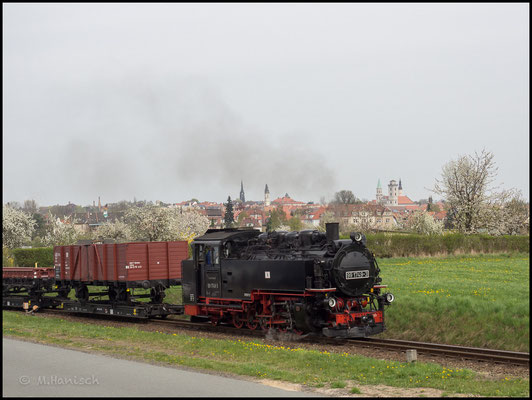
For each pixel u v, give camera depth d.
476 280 27.19
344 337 18.27
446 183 56.34
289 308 19.27
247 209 180.38
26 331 20.50
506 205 56.34
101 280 27.23
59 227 62.97
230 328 21.48
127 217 54.16
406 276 29.78
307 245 19.91
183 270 23.86
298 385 12.12
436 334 18.66
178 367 13.95
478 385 12.20
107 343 17.84
